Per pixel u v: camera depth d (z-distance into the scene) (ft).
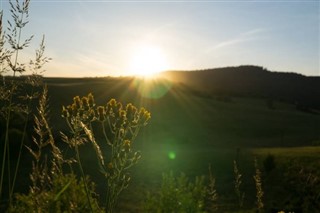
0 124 103.19
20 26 10.73
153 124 261.85
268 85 631.56
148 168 128.06
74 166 112.78
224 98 404.77
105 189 96.48
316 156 122.42
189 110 327.67
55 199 11.43
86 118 11.32
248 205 92.17
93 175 108.47
